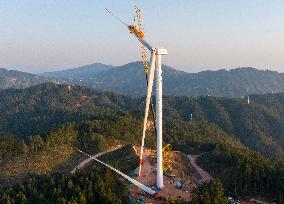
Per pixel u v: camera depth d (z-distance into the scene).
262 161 147.50
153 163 164.75
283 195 125.12
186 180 144.00
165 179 140.38
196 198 112.25
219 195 114.56
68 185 121.06
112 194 116.75
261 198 127.50
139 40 113.75
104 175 128.12
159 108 119.69
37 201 117.88
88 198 116.00
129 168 159.50
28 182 131.38
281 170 132.62
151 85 115.19
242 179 131.88
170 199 114.19
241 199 126.94
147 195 123.00
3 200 119.69
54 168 179.38
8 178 167.50
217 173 159.75
